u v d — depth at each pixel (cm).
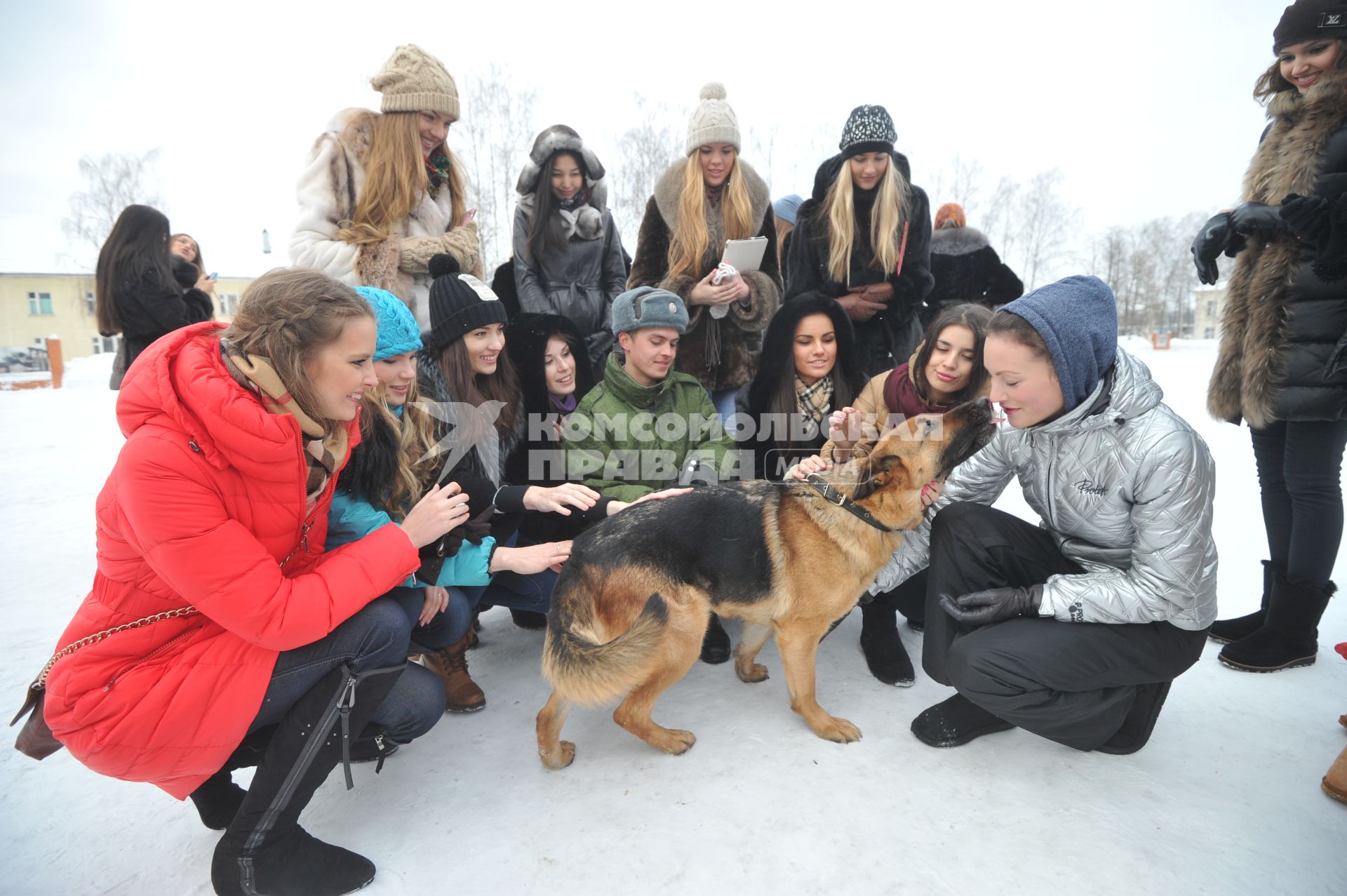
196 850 191
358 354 160
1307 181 251
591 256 427
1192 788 207
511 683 284
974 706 235
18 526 500
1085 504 215
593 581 236
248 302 157
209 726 158
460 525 232
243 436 150
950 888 171
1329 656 279
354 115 367
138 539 146
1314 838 185
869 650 292
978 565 231
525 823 199
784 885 174
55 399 1399
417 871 181
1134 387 199
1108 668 202
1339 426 255
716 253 403
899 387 316
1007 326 193
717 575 246
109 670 154
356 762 230
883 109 378
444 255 332
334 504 205
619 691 206
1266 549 405
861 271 407
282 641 160
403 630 180
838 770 221
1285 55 261
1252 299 267
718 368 400
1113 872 175
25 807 208
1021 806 201
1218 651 292
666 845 189
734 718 258
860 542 245
